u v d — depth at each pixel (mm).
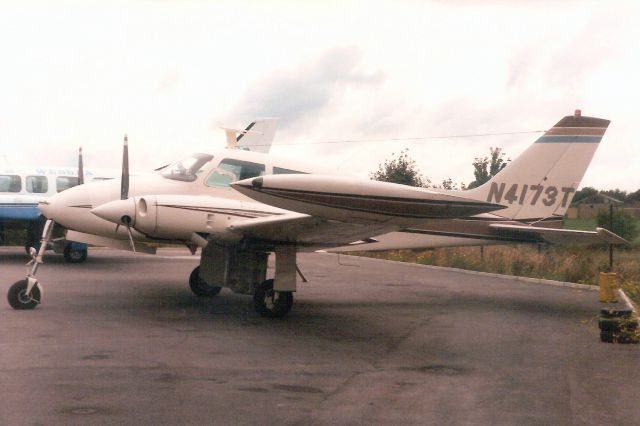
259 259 12258
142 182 12516
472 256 22750
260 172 13000
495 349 9312
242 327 10688
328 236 11430
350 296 14688
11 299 11773
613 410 6449
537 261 20594
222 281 12102
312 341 9688
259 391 6949
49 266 19781
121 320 11000
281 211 12016
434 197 9930
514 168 14039
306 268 21500
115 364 7977
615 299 14094
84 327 10289
